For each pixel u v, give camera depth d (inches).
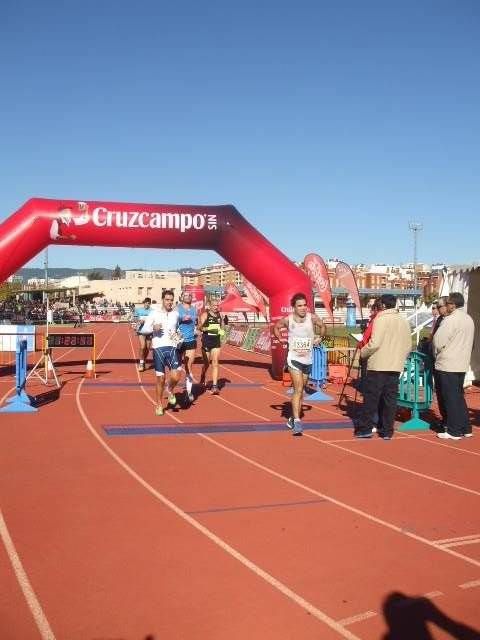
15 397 413.7
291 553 185.6
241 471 275.1
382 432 358.0
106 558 180.1
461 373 348.8
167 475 266.4
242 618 147.4
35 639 137.5
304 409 441.7
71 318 2089.1
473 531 206.4
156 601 155.2
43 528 202.8
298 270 619.2
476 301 567.5
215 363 503.2
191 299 470.9
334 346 733.9
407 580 169.0
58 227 578.2
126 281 4392.2
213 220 603.2
